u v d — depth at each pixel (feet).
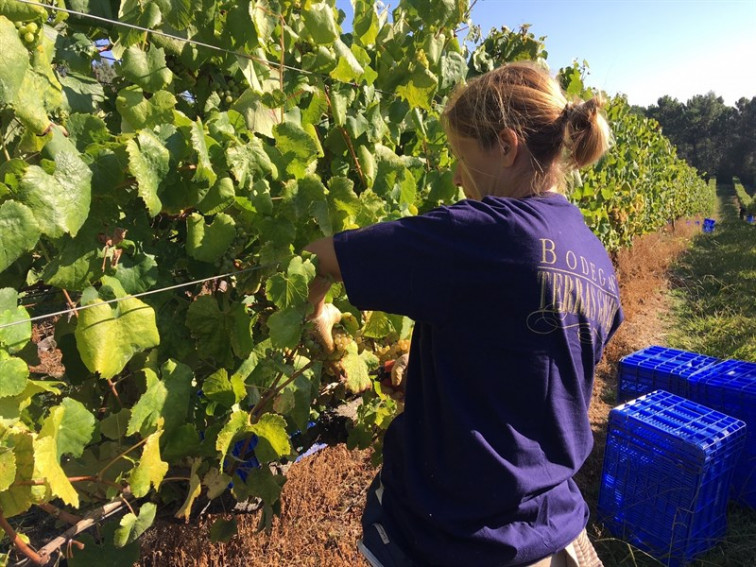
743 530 11.08
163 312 4.69
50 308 4.67
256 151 4.71
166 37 4.50
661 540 10.42
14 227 3.10
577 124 3.91
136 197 4.14
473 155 4.10
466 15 8.39
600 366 19.10
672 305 27.84
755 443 11.73
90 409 4.96
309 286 4.78
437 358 3.75
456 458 3.67
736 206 149.48
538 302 3.52
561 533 3.81
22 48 3.18
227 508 5.85
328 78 6.06
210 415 5.13
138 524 4.00
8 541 5.22
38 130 3.34
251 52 4.94
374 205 5.91
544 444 3.70
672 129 278.67
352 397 7.38
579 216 4.08
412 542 4.00
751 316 24.04
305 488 10.25
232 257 4.81
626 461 10.97
